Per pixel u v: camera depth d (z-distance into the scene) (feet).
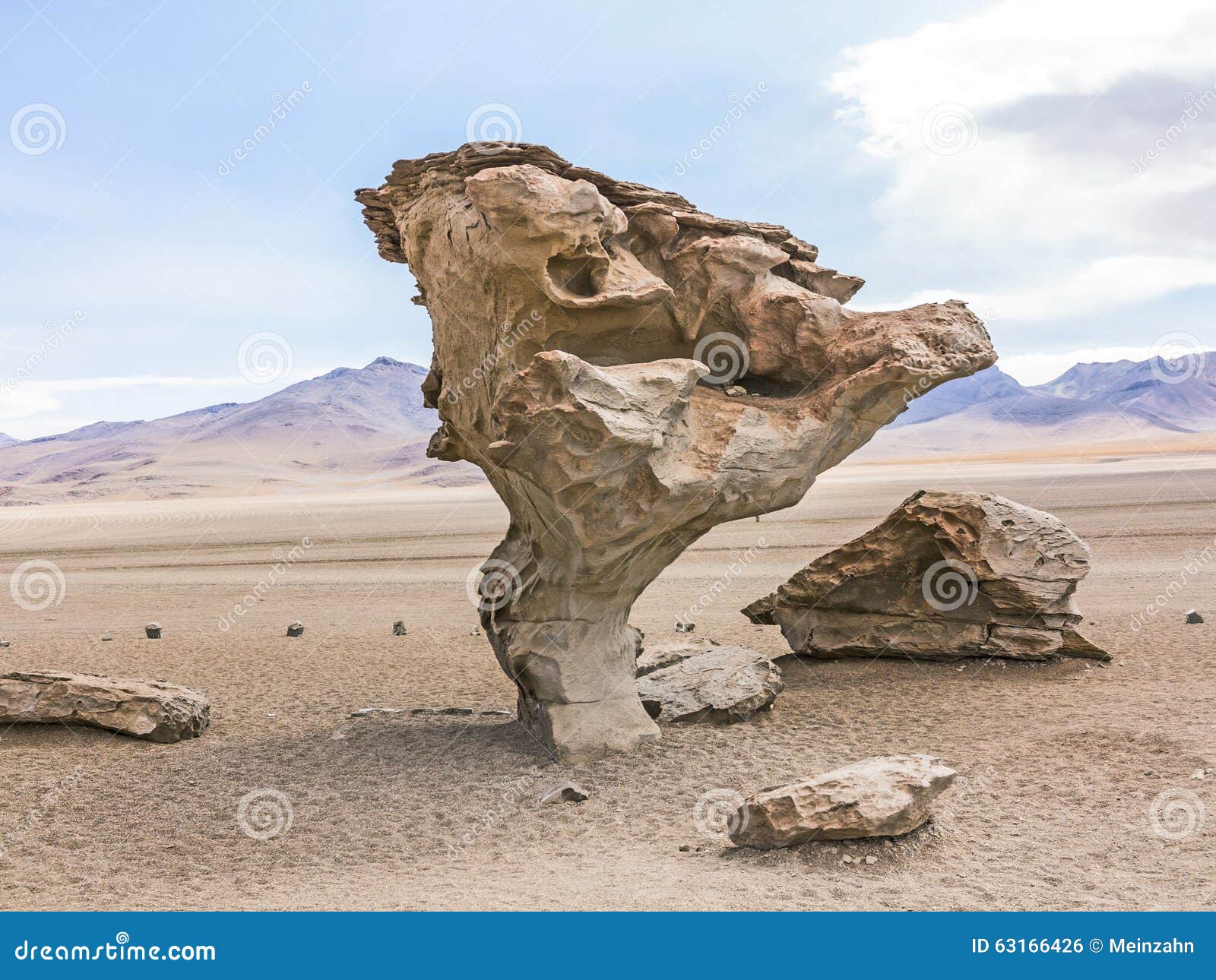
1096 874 27.84
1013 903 25.82
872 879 27.99
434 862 31.76
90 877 31.37
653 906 25.91
